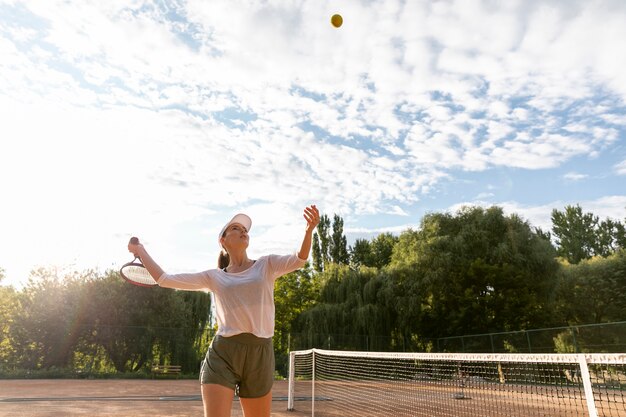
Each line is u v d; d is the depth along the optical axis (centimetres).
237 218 301
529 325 2894
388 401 1023
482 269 2853
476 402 927
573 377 501
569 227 6253
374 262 5578
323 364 1377
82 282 2812
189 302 3117
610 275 3284
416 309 2938
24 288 2672
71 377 2444
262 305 275
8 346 2588
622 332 1903
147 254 291
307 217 277
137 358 2741
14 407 1030
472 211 3195
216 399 255
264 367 273
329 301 3181
